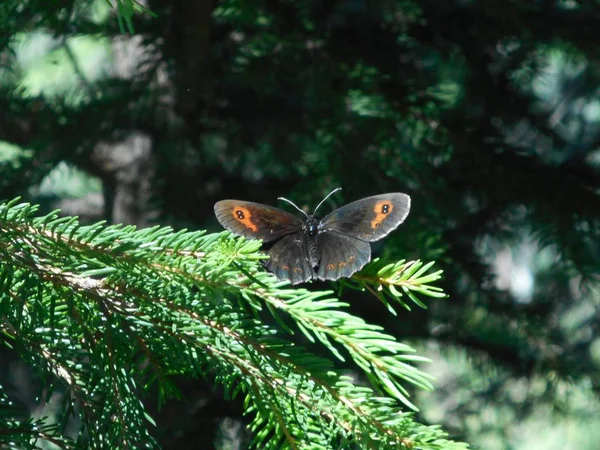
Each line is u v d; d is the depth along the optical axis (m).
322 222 0.98
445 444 0.94
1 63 1.36
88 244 0.94
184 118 1.38
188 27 1.23
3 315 0.95
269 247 0.98
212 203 1.44
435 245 1.18
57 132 1.32
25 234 0.94
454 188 1.36
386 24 1.35
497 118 1.51
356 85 1.28
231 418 1.24
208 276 0.94
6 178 1.32
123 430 0.95
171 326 0.95
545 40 1.38
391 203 0.97
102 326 0.95
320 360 0.94
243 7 1.18
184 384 1.23
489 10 1.29
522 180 1.29
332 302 0.94
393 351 0.94
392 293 0.96
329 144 1.25
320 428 0.95
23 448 0.95
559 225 1.26
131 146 1.51
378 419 0.94
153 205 1.43
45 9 1.10
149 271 0.94
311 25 1.32
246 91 1.39
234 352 0.95
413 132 1.34
